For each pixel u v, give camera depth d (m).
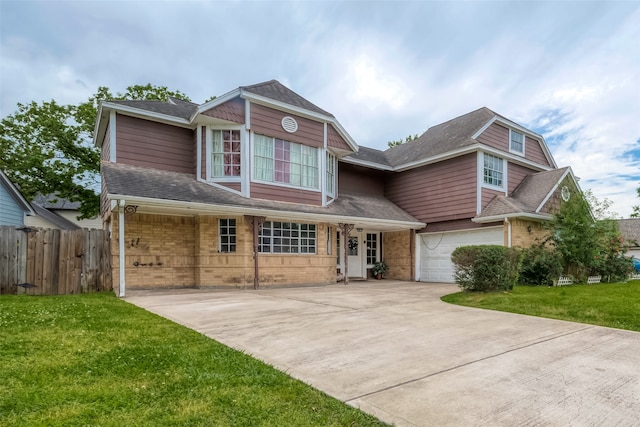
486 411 2.57
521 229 12.43
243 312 6.48
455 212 13.96
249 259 10.84
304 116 12.45
